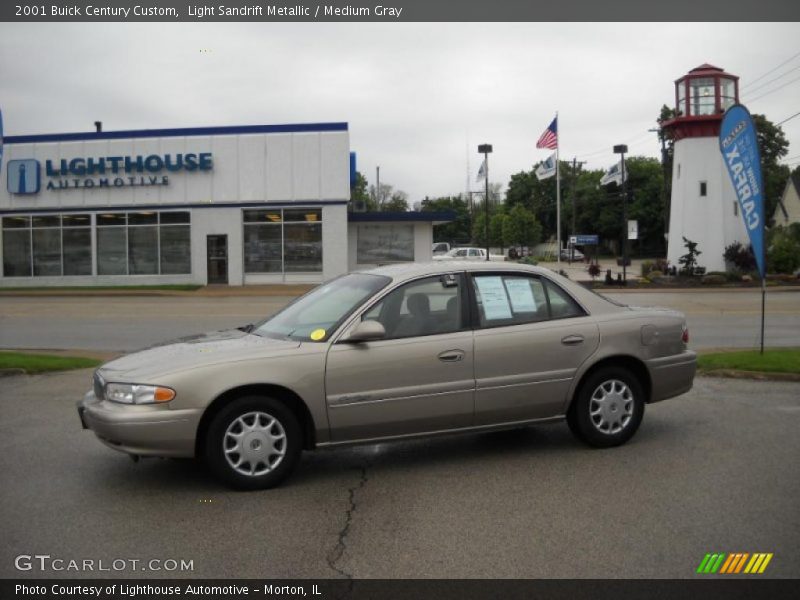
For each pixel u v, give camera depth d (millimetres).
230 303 26172
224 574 4344
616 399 6906
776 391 9586
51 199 34406
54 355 12945
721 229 38875
